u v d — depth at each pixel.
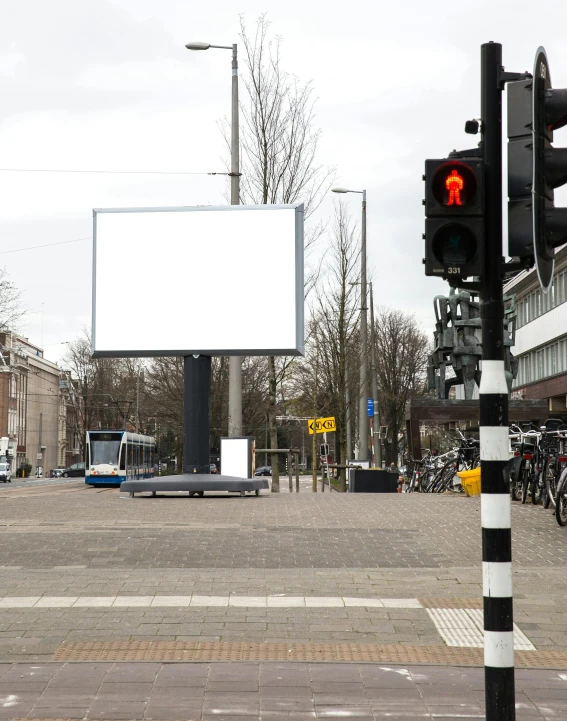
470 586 9.91
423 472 28.55
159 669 6.82
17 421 99.62
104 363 85.00
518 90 4.97
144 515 16.55
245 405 57.28
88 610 8.69
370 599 9.21
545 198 4.94
